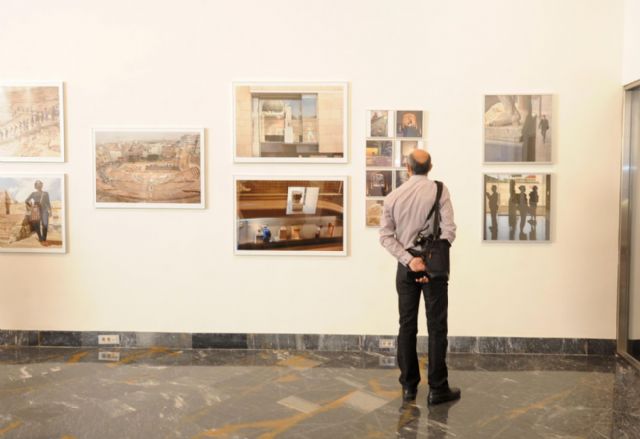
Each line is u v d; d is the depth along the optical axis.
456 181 5.67
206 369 5.19
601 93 5.55
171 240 5.86
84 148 5.84
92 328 5.94
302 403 4.38
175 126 5.77
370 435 3.82
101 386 4.74
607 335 5.66
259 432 3.87
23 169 5.87
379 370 5.16
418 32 5.62
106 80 5.78
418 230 4.23
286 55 5.70
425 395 4.54
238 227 5.80
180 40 5.73
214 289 5.86
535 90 5.59
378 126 5.68
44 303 5.94
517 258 5.69
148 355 5.63
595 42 5.53
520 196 5.64
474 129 5.64
